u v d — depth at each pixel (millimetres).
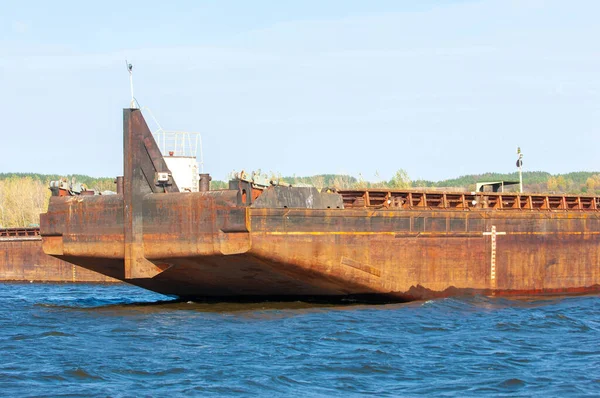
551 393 31234
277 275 49312
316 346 39219
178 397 30109
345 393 30891
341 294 52562
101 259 52250
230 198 45969
